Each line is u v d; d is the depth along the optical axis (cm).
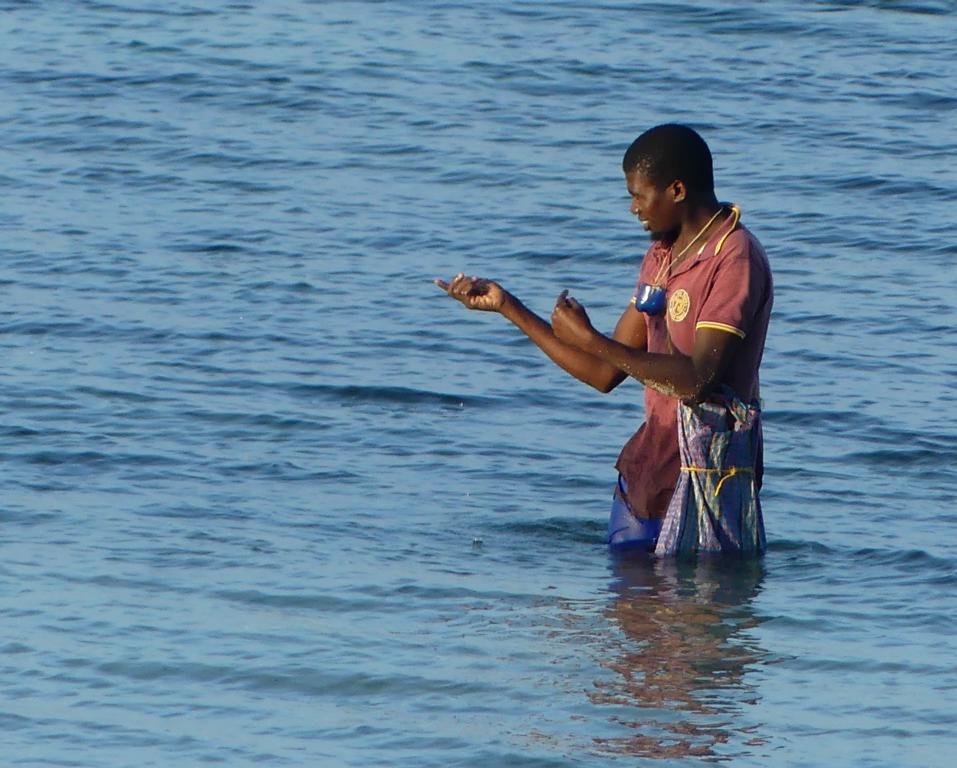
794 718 2009
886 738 1956
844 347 3859
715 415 2547
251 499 2867
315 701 2050
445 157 5553
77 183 5206
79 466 3003
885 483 3028
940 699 2073
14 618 2288
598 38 7106
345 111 6069
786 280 4397
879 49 6994
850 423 3353
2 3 7519
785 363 3750
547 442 3241
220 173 5350
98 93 6228
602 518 2828
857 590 2481
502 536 2719
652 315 2534
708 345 2445
